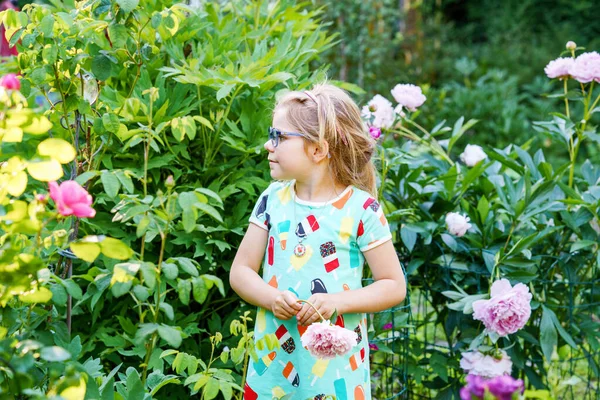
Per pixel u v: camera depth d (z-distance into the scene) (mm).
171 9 1761
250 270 1897
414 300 4152
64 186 1262
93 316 2135
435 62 7734
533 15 9695
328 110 1867
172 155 2195
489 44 9188
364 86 7023
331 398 1758
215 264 2291
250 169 2297
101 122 1743
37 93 1853
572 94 2639
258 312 1889
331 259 1826
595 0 9461
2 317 1424
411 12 8578
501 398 1181
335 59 6867
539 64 8195
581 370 3252
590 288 2691
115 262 2098
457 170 2615
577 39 9102
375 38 7098
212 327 2266
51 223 2010
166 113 2234
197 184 2244
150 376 1748
